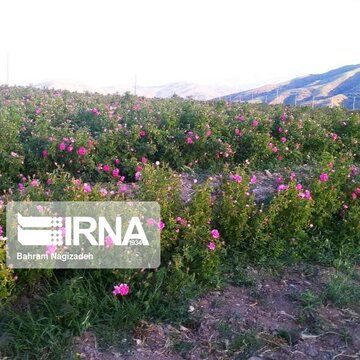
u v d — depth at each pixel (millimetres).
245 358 3816
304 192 5703
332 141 9273
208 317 4188
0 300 3818
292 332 4121
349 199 6039
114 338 3842
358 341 4109
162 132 7992
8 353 3584
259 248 5262
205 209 5051
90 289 4121
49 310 3869
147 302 4098
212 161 8125
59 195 4730
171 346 3859
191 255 4492
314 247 5641
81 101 12336
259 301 4559
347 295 4719
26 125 8188
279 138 9188
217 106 11039
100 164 7137
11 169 6750
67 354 3602
